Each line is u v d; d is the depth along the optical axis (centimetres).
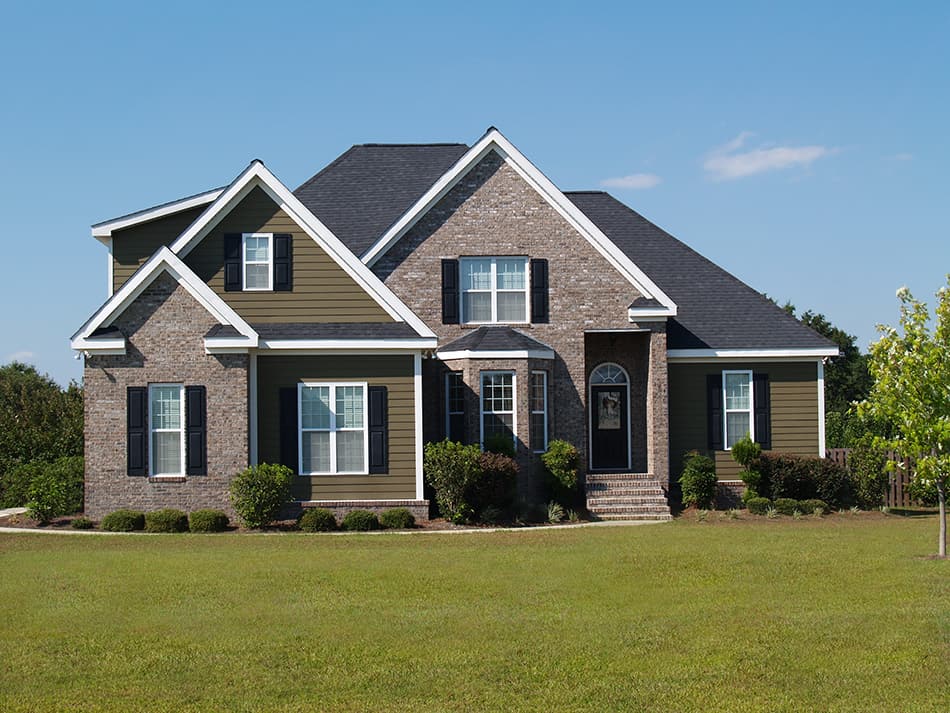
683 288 3491
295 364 2788
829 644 1379
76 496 2858
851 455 3222
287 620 1539
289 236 2883
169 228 3067
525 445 2967
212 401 2677
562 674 1277
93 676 1282
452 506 2738
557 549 2208
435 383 3069
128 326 2677
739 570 1911
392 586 1783
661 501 3008
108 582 1819
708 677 1257
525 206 3153
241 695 1212
